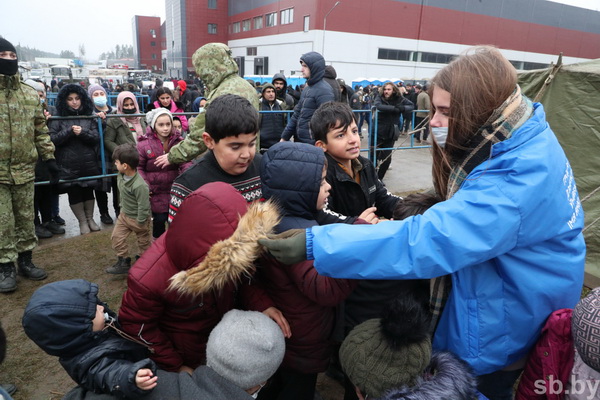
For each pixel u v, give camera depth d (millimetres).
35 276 3361
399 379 1193
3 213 3027
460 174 1216
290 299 1488
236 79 2635
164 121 3486
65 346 1241
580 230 1237
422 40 34438
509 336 1271
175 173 3605
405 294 1440
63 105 4078
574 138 3545
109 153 4414
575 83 3479
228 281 1374
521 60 40031
